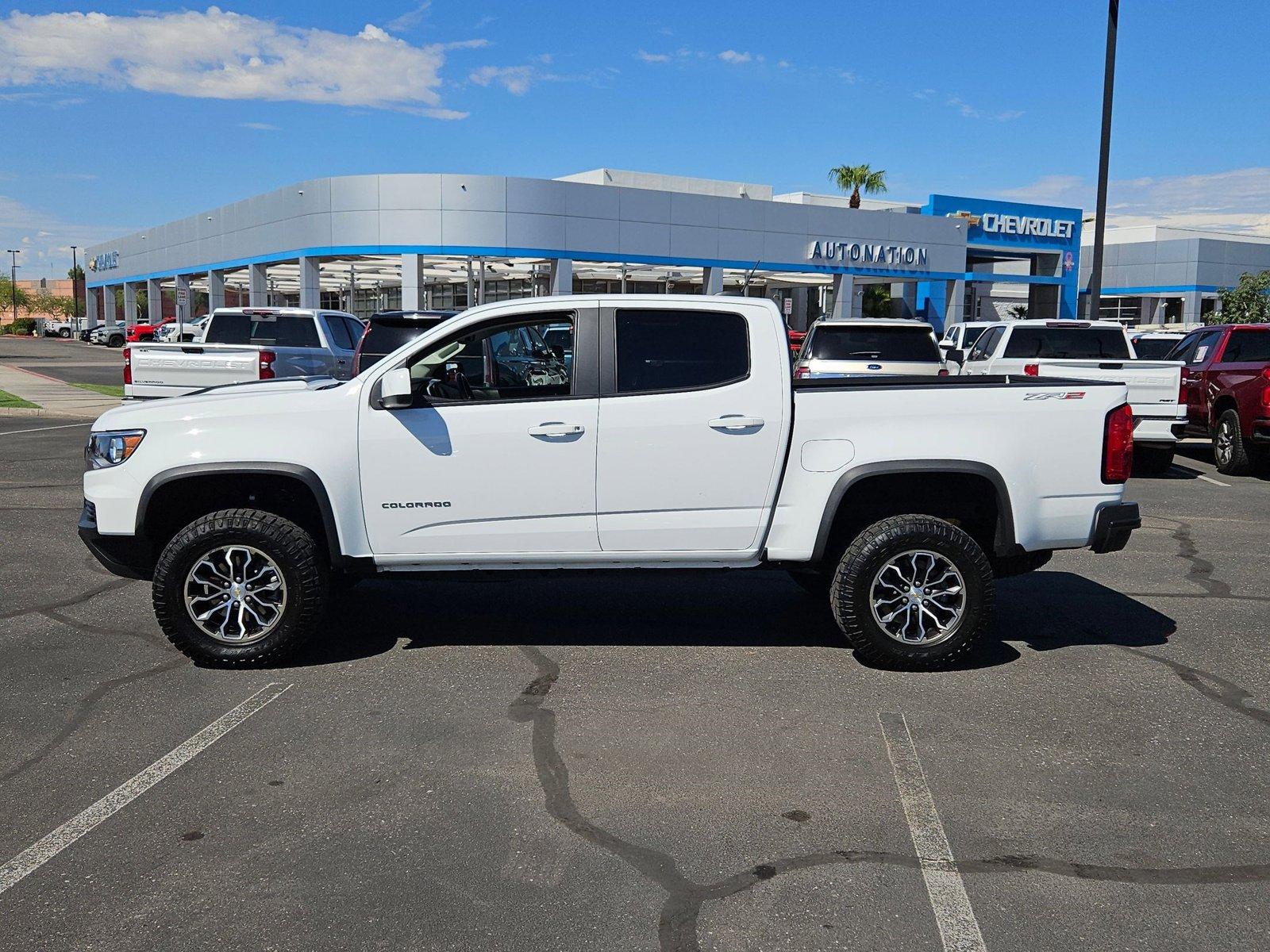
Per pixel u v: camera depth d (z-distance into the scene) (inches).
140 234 2210.9
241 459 215.0
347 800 159.9
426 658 228.7
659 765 173.2
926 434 217.0
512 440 216.1
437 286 1847.9
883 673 220.1
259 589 219.3
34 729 187.5
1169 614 267.1
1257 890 135.4
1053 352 560.4
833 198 2381.9
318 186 1373.0
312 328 644.1
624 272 1523.1
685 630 250.4
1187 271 2126.0
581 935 124.9
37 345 2437.3
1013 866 141.0
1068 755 177.8
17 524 370.0
